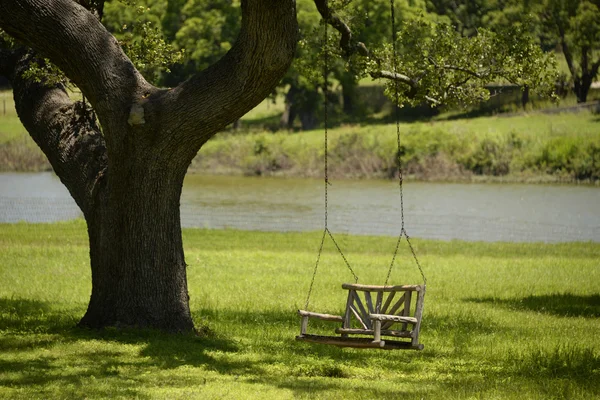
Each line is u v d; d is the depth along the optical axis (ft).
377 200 252.21
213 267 124.16
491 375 59.21
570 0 355.15
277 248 155.12
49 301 90.22
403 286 55.77
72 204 225.15
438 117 405.59
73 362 59.41
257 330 75.72
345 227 196.24
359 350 69.00
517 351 67.97
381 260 139.33
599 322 84.79
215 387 52.90
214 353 64.44
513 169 304.30
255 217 213.05
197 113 66.95
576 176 295.07
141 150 68.49
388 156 323.78
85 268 117.50
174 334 69.46
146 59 86.38
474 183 299.58
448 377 58.65
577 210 225.97
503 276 120.78
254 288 104.58
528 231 191.11
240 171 352.90
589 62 401.70
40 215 203.10
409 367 62.44
